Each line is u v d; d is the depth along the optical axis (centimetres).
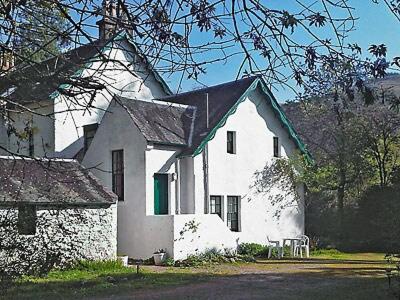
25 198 1831
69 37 450
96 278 1769
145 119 2494
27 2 457
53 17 466
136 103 2552
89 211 2072
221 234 2436
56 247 1728
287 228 2858
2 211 1468
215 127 2575
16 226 1188
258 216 2741
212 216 2412
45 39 466
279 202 2836
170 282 1730
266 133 2823
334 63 461
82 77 462
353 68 459
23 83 449
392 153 3183
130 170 2442
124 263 2152
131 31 457
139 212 2392
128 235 2417
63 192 1998
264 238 2752
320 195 3231
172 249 2256
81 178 2150
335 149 3250
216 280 1786
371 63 455
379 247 2941
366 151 3209
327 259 2505
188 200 2517
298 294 1482
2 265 1160
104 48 468
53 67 455
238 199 2684
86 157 2603
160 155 2448
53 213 1648
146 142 2389
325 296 1432
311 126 3216
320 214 3219
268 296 1455
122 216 2450
